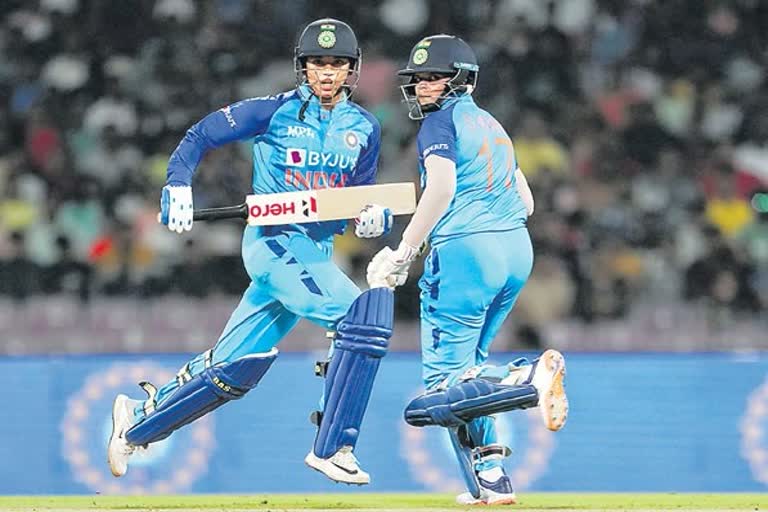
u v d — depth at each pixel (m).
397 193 22.69
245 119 22.88
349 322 22.55
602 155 47.91
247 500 27.00
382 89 49.28
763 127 51.12
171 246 43.97
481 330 23.69
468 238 22.67
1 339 40.50
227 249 43.56
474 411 22.41
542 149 47.94
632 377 32.38
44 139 48.81
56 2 52.12
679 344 42.09
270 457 31.80
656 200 47.31
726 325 42.94
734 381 32.44
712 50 52.75
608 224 45.41
